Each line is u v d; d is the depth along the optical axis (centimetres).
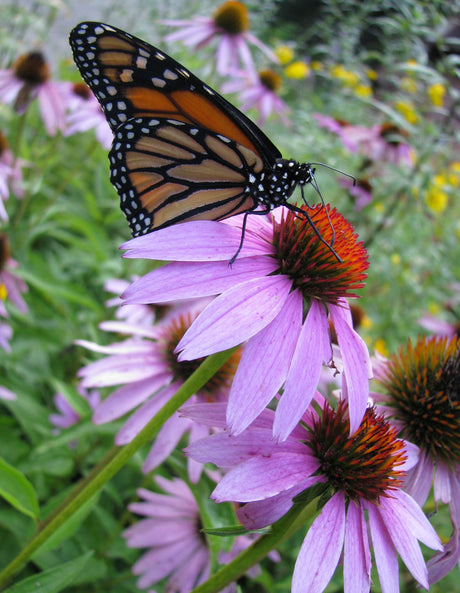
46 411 24
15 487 14
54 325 28
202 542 20
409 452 14
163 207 15
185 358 11
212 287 12
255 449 12
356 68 47
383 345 29
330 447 12
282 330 12
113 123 14
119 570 23
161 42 44
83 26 13
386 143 38
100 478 13
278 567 23
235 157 13
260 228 14
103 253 30
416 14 34
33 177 31
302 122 43
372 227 38
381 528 12
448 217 44
